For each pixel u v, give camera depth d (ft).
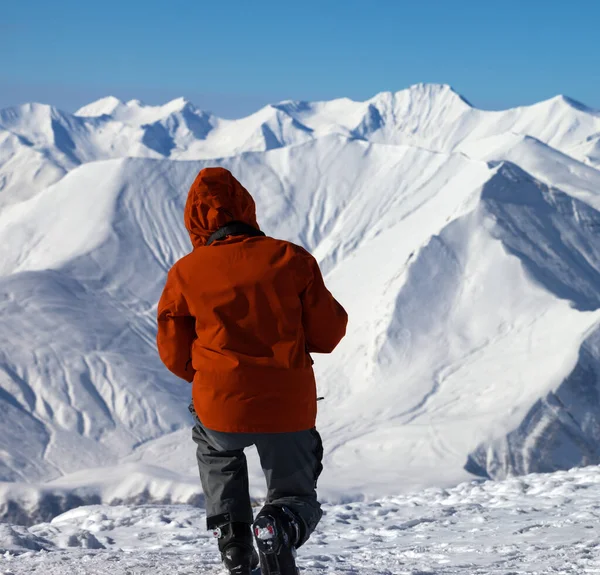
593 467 30.04
